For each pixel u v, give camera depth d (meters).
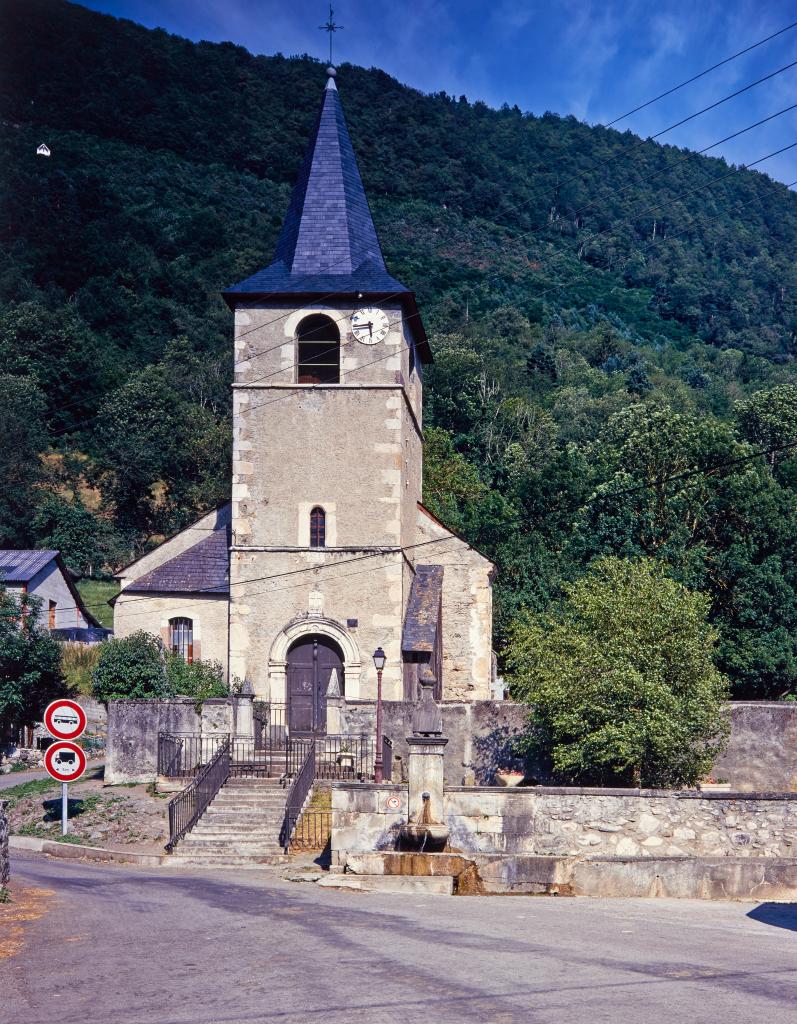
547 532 58.28
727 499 51.75
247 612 32.16
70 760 24.45
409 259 129.38
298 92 158.00
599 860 17.48
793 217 164.38
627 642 24.98
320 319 33.91
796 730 27.31
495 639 50.41
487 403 94.81
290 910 14.80
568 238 151.38
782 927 14.04
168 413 92.00
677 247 153.75
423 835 18.16
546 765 27.12
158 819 25.50
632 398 107.75
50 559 53.38
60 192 112.50
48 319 98.69
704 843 18.19
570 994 9.38
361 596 32.09
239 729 28.11
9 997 9.89
